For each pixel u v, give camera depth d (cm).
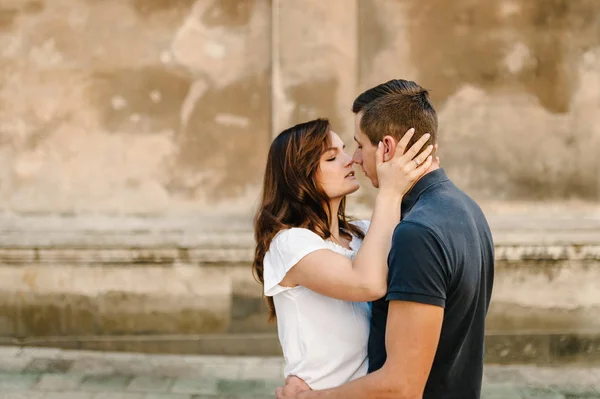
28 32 446
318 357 161
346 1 433
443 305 135
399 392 134
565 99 448
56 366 418
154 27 445
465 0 441
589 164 452
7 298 443
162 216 451
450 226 140
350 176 175
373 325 157
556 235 429
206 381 399
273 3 434
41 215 453
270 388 389
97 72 447
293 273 161
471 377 150
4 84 449
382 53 443
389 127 155
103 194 453
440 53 443
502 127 448
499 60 445
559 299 436
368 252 151
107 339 444
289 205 174
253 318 440
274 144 178
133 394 378
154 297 440
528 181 451
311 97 436
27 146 452
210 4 443
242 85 446
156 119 449
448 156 450
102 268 439
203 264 436
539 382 404
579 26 444
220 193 452
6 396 371
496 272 435
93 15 445
